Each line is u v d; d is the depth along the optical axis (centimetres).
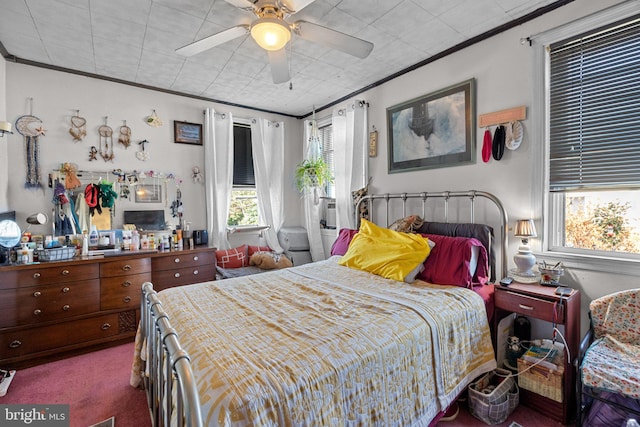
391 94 318
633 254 186
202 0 193
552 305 176
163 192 346
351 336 136
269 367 112
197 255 322
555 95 210
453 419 174
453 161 264
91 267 260
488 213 244
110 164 316
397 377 135
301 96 371
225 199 378
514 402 180
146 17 212
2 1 192
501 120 231
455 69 261
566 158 205
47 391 204
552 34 206
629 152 181
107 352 262
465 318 177
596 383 140
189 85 334
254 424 94
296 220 457
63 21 215
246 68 294
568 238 213
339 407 114
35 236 269
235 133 405
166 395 112
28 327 234
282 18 173
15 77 270
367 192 343
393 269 229
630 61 181
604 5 185
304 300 185
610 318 171
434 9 207
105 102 312
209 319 156
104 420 176
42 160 283
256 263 369
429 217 286
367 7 204
